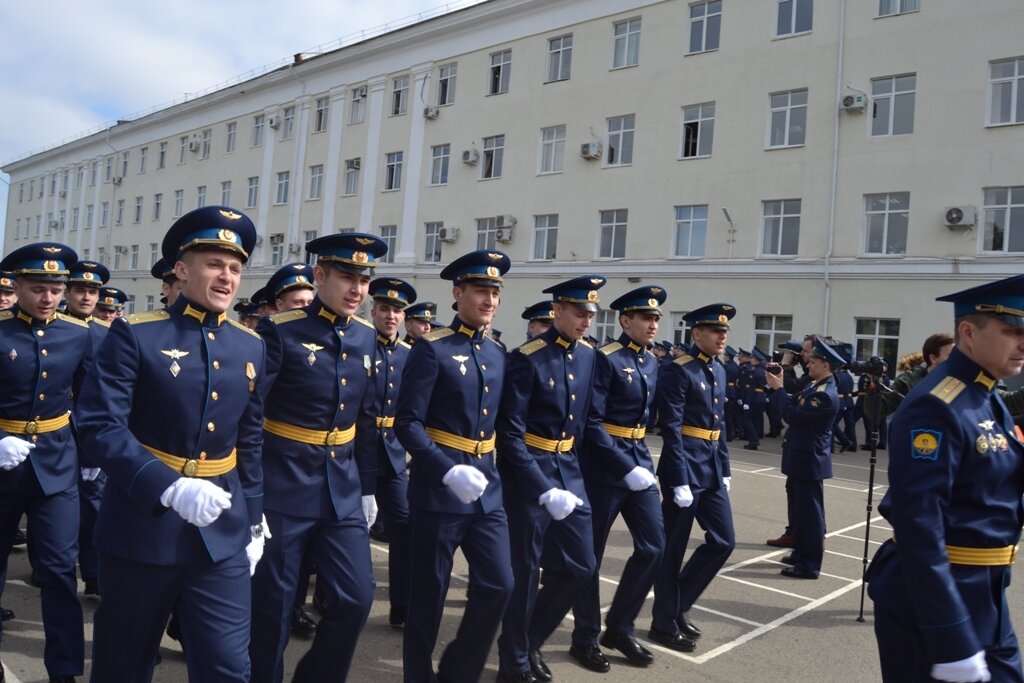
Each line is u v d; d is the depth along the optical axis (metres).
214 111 34.50
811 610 5.78
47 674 4.06
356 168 28.16
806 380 9.77
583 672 4.44
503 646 4.19
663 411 5.02
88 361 4.56
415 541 3.87
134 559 2.83
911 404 2.79
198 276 3.09
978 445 2.71
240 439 3.22
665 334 20.39
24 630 4.67
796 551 6.73
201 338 3.10
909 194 17.06
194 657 2.88
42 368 4.23
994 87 16.33
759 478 11.67
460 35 25.33
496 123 24.31
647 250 20.89
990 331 2.79
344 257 3.83
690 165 20.20
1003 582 2.81
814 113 18.30
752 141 19.19
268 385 3.55
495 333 11.53
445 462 3.75
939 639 2.54
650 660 4.59
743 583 6.43
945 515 2.73
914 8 17.19
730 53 19.62
